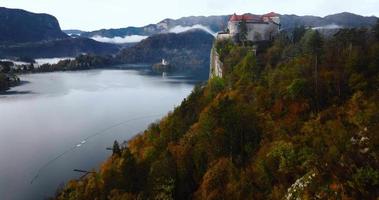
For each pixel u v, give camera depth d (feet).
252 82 332.80
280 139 208.44
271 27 551.59
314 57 299.79
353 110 208.95
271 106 266.36
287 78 284.00
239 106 246.88
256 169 194.29
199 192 209.46
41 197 365.81
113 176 249.96
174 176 227.40
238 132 231.91
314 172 134.72
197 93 426.51
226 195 190.49
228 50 506.07
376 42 312.29
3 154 499.51
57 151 513.45
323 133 187.62
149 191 217.77
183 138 280.92
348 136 159.43
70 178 412.16
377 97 210.38
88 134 609.83
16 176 417.90
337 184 122.52
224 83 394.32
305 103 244.01
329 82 255.09
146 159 285.23
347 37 363.15
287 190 151.53
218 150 230.27
